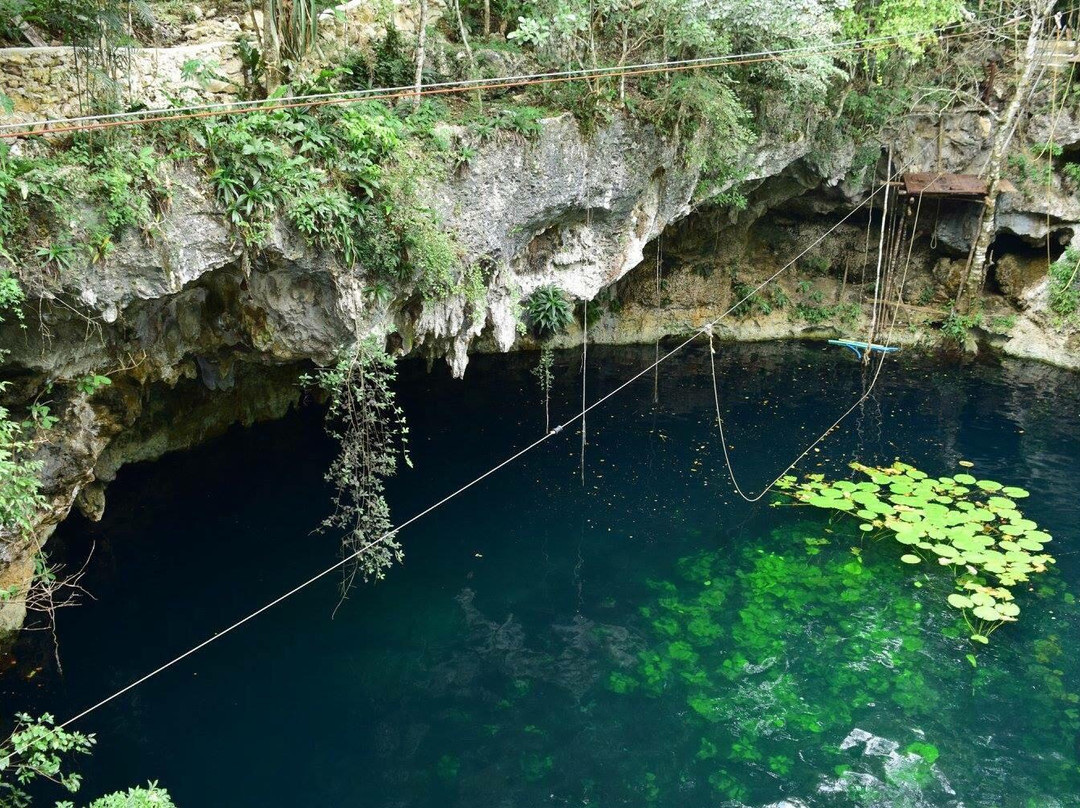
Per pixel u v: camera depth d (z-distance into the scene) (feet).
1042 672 33.30
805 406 59.47
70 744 23.20
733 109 45.91
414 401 59.06
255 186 29.40
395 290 35.17
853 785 27.86
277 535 42.32
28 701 30.60
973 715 31.04
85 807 26.20
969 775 28.22
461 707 31.86
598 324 70.79
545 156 40.34
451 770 28.68
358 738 30.07
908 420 56.95
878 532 43.60
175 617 35.96
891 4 54.49
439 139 35.32
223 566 39.60
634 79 45.29
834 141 62.49
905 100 64.39
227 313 36.04
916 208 69.51
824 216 72.49
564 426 52.70
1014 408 58.80
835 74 59.21
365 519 35.81
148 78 32.73
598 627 36.60
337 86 34.94
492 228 39.78
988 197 63.57
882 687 32.58
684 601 38.27
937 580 39.45
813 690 32.48
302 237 31.48
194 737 29.71
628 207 47.06
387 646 35.19
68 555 39.58
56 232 26.25
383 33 40.83
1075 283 64.34
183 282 29.63
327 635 35.68
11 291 24.73
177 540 41.42
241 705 31.45
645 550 42.24
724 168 51.52
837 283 74.13
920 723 30.68
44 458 31.24
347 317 34.27
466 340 41.39
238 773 28.17
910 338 70.90
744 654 34.68
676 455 51.90
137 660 33.24
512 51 42.19
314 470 48.88
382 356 35.40
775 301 73.87
